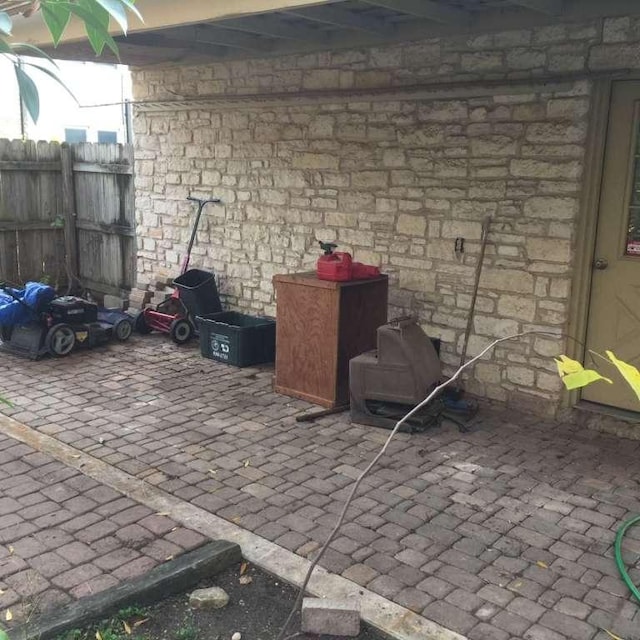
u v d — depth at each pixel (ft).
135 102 23.53
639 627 8.66
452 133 16.34
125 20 3.51
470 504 11.78
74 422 15.30
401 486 12.42
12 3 3.76
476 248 16.31
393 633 8.41
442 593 9.28
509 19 15.02
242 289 21.94
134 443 14.17
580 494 12.20
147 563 9.78
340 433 14.85
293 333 16.76
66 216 27.12
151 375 18.81
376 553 10.21
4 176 25.50
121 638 8.32
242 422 15.43
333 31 18.10
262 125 20.36
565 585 9.52
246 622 8.74
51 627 8.14
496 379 16.42
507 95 15.33
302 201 19.76
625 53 13.74
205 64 21.52
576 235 14.89
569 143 14.57
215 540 10.40
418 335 15.25
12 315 19.83
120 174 25.16
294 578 9.53
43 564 9.71
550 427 15.25
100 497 11.77
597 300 15.19
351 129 18.25
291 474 12.84
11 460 13.23
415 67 16.83
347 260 16.14
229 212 21.80
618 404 15.23
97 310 22.16
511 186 15.56
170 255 23.94
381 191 17.92
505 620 8.75
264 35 17.54
